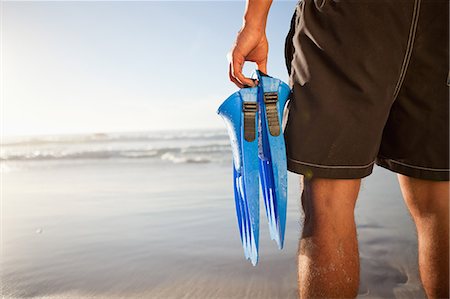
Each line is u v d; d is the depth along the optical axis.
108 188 6.83
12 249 3.35
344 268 1.19
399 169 1.39
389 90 1.23
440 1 1.19
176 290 2.51
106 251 3.29
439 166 1.30
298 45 1.32
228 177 7.98
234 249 3.28
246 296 2.40
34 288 2.55
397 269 2.68
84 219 4.45
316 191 1.24
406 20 1.20
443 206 1.34
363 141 1.21
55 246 3.44
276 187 1.28
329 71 1.23
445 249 1.34
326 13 1.25
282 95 1.34
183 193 6.04
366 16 1.19
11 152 17.52
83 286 2.59
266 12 1.44
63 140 26.06
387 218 3.96
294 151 1.26
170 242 3.52
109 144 22.55
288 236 3.37
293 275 2.65
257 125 1.35
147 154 15.02
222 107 1.37
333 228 1.21
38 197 6.02
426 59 1.23
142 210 4.86
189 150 16.33
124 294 2.46
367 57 1.20
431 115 1.27
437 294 1.36
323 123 1.22
